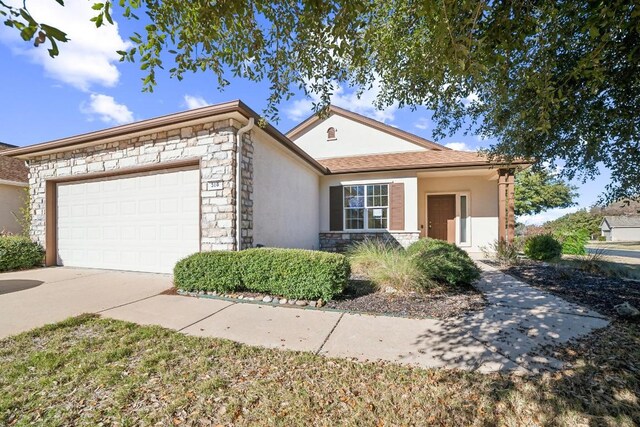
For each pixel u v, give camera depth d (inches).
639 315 136.5
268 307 168.1
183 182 241.1
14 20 49.6
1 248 269.4
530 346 111.9
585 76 91.4
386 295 186.5
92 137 254.5
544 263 308.8
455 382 89.5
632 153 132.6
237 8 82.5
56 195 303.3
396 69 135.6
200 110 210.8
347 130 505.7
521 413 76.0
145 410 78.1
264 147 265.6
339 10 83.5
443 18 75.5
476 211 430.6
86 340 120.3
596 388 84.5
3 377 93.4
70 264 293.4
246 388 87.8
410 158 424.2
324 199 426.0
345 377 93.4
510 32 80.8
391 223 391.5
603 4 75.1
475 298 178.7
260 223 255.4
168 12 86.4
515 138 172.1
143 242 257.6
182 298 186.2
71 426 72.5
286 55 116.3
